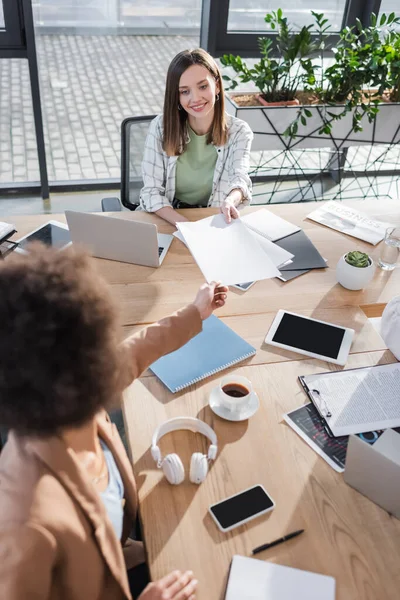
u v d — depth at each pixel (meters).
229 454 1.29
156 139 2.39
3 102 3.45
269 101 3.45
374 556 1.10
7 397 0.74
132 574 1.23
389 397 1.46
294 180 4.18
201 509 1.17
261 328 1.68
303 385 1.48
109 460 1.08
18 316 0.71
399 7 3.68
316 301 1.81
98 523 0.88
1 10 3.07
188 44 3.63
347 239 2.13
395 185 4.21
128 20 3.39
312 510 1.18
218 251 1.86
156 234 1.85
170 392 1.44
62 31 3.30
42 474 0.84
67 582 0.87
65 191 3.82
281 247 2.04
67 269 0.76
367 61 3.34
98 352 0.76
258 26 3.60
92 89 3.57
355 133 3.61
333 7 3.66
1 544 0.78
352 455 1.18
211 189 2.52
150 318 1.70
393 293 1.87
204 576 1.06
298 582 1.04
